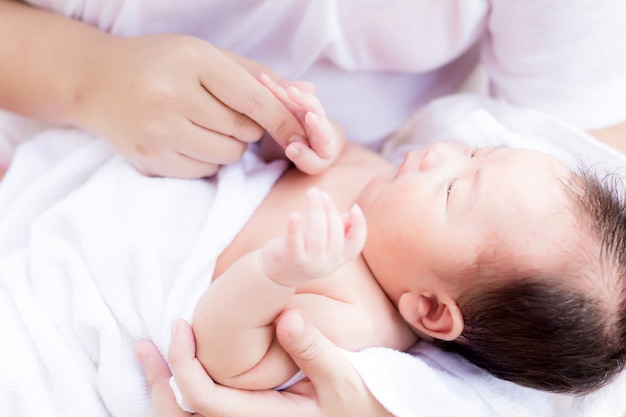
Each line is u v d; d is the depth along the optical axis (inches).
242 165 38.6
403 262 34.4
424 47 40.1
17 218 39.3
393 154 45.1
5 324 34.3
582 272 32.1
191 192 36.8
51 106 38.7
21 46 37.9
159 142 35.0
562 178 34.0
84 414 33.7
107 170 38.4
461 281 33.3
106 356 33.7
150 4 37.5
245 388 31.1
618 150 40.4
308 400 31.5
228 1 37.4
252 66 36.9
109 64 36.1
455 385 34.1
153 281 34.4
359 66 41.3
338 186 38.3
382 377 31.7
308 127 34.7
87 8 39.0
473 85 49.7
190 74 33.9
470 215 33.3
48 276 35.5
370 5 37.5
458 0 37.7
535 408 35.5
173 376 31.0
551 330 32.0
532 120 40.8
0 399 33.1
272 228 35.9
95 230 35.6
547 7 37.0
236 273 28.9
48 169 41.3
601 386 33.9
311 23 37.6
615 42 37.8
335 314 33.0
